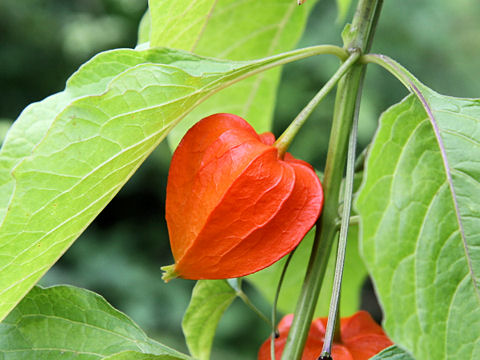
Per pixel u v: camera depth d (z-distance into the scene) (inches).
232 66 12.1
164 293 69.3
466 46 81.3
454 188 10.7
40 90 91.3
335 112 12.7
